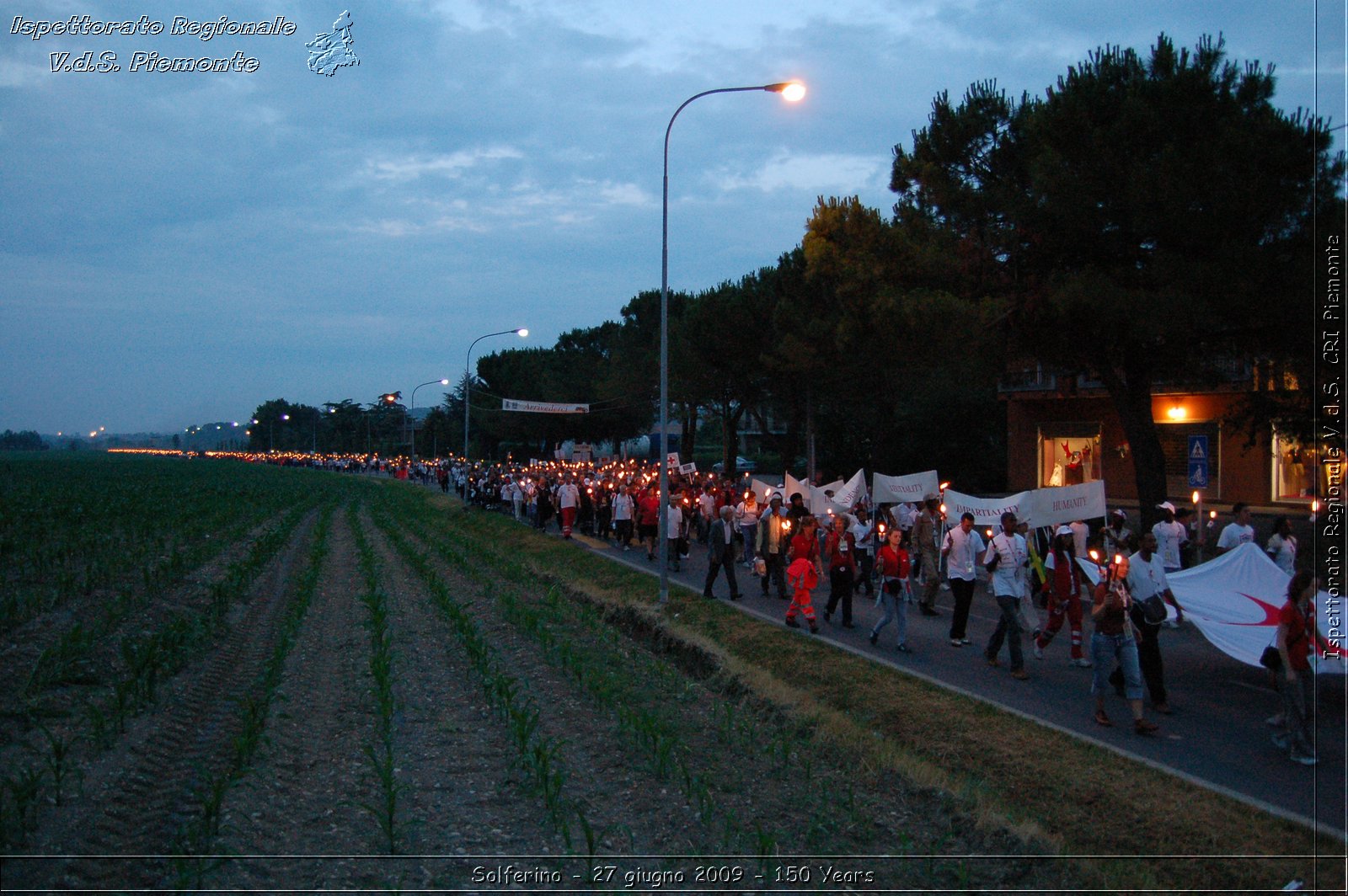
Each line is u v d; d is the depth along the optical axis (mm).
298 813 7234
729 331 36250
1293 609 8016
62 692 9219
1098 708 9109
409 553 25719
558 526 36062
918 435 42031
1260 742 8531
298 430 195375
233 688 10727
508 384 80438
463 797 7762
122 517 26453
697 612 16234
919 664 11844
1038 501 16203
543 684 11594
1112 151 16844
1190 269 16250
